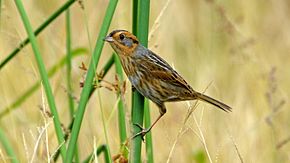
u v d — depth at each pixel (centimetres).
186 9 1678
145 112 961
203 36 1633
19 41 1134
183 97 1069
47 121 1017
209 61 1519
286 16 1728
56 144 1141
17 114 1284
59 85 1309
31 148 1166
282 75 1568
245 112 1391
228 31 1524
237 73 1497
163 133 1253
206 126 1293
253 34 1648
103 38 907
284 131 1362
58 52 1429
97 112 1309
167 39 1586
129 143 936
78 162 1089
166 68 1045
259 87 1434
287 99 1432
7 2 1456
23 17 921
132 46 1017
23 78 1338
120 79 991
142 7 930
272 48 1655
